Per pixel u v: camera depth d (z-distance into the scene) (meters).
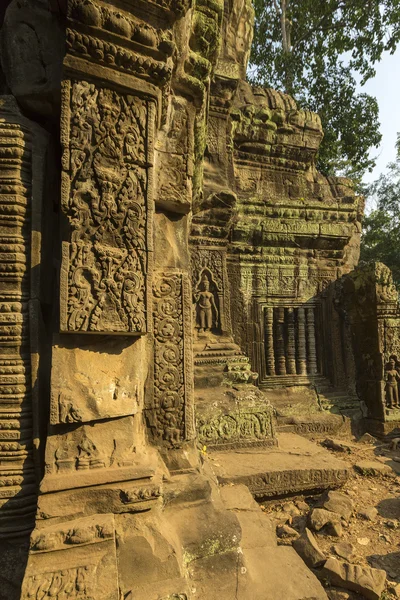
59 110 2.15
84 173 1.93
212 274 6.21
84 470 1.87
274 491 3.77
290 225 6.96
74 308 1.85
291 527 3.28
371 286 6.55
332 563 2.41
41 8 2.11
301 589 2.01
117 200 2.00
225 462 4.12
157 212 2.71
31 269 2.03
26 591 1.48
